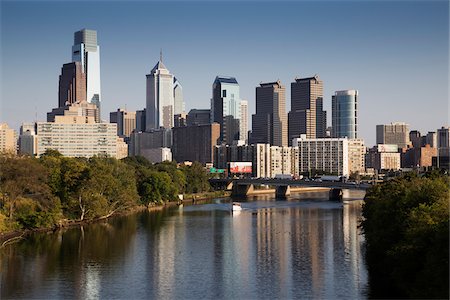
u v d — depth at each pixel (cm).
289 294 15712
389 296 15200
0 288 16412
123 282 17175
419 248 13938
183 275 18000
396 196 17850
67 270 18562
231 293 15950
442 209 14262
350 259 19950
